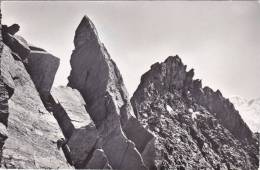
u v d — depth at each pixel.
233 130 92.50
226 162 75.38
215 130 83.88
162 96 75.38
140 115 65.00
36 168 38.44
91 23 58.84
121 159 51.41
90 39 57.75
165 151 59.03
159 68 77.38
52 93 49.25
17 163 36.56
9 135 37.75
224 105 94.00
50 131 43.53
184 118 74.25
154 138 55.12
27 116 41.72
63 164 42.94
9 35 45.78
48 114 45.09
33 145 40.16
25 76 44.56
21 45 46.34
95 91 54.78
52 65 48.25
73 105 50.03
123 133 52.31
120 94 56.66
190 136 71.25
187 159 62.31
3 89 37.25
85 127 47.69
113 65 58.06
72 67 58.47
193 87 90.88
